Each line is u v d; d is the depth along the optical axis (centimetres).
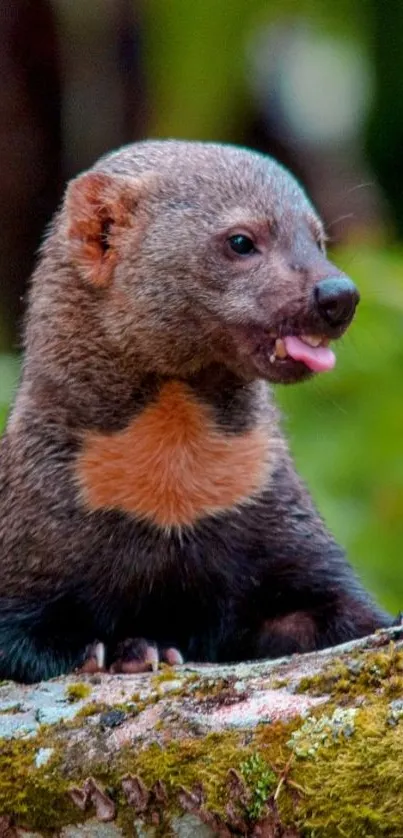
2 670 1061
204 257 1084
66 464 1091
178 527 1098
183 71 1634
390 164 2117
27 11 1956
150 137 1725
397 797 742
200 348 1085
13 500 1102
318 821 752
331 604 1122
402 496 1545
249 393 1119
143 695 838
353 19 1847
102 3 1933
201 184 1110
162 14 1623
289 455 1163
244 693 812
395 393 1589
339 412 1599
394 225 2089
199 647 1130
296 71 2055
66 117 2002
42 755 824
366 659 800
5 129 1997
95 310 1107
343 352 1591
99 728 825
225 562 1112
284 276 1058
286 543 1122
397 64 2030
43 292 1138
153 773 796
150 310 1093
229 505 1107
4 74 1978
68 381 1101
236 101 1816
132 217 1118
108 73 1964
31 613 1082
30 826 821
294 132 2091
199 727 802
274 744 776
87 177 1143
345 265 1620
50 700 861
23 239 2039
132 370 1091
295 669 824
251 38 1706
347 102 2103
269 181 1107
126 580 1097
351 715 770
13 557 1096
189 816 788
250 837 773
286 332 1048
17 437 1114
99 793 806
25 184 2022
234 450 1108
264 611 1131
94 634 1102
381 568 1517
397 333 1595
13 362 1577
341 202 2062
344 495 1559
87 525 1086
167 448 1090
